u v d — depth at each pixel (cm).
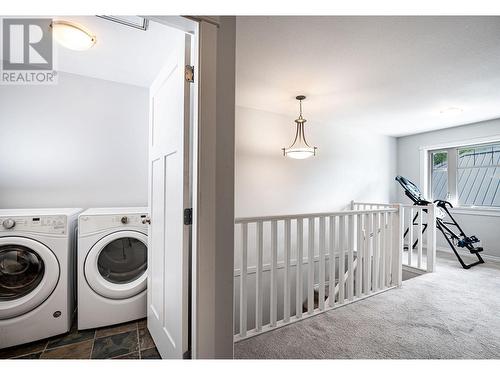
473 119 377
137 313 197
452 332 180
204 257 116
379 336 175
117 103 255
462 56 200
